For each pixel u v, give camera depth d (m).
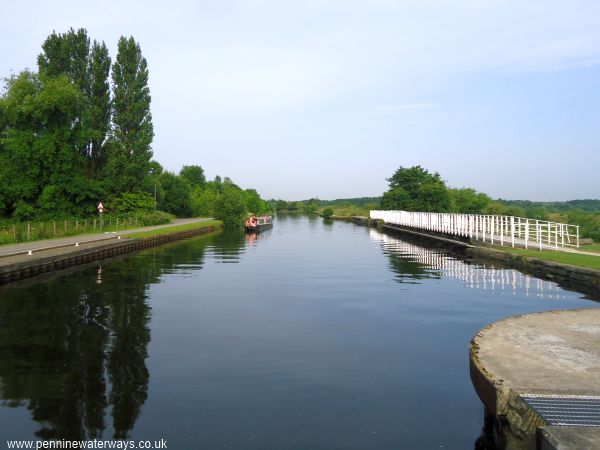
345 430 6.38
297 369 8.71
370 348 10.02
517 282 18.84
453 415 6.81
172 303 14.88
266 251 32.84
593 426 4.67
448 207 63.88
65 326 11.94
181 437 6.21
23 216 40.72
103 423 6.59
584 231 37.22
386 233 54.56
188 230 48.25
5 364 9.02
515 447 5.28
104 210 48.25
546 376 6.05
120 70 48.88
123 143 49.44
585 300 15.14
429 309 13.91
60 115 43.34
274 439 6.14
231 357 9.44
